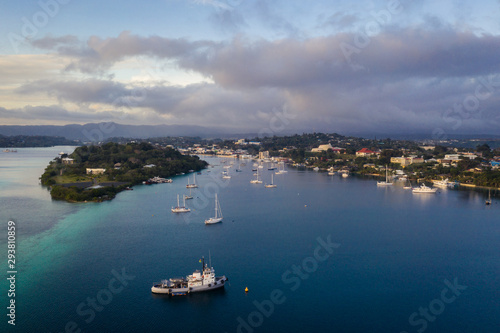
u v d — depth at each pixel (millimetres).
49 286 126562
